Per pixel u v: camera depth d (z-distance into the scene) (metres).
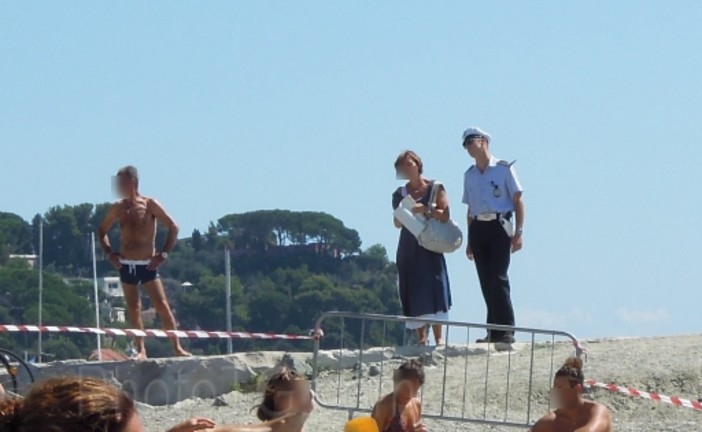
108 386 5.44
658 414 18.88
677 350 22.14
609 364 21.23
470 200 22.55
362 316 19.06
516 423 18.03
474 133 22.42
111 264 21.64
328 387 20.44
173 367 20.83
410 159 22.05
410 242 22.17
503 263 22.36
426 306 22.05
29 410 5.33
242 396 20.58
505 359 21.84
